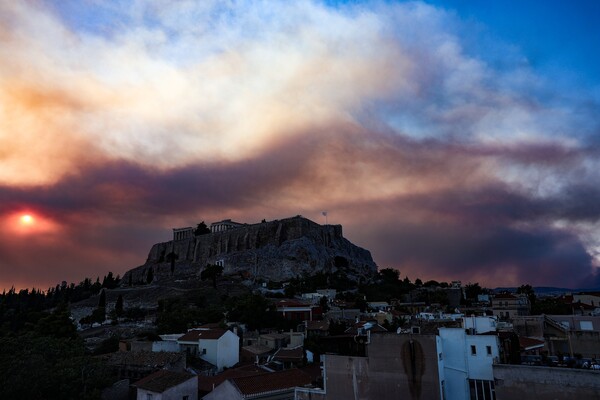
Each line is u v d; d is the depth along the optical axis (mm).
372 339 48156
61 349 82750
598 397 35719
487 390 43656
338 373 49812
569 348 59562
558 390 37438
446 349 46156
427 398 44312
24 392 64500
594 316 69812
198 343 99938
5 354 73375
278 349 109438
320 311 161750
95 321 198000
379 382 47094
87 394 70312
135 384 74188
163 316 152125
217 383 72312
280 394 62375
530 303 135500
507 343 46094
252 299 149875
